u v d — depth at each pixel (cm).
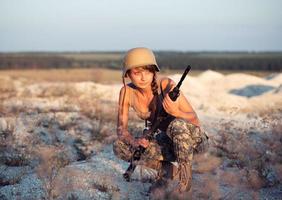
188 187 418
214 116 1087
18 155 587
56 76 3222
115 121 879
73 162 582
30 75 3456
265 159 552
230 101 1366
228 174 493
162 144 438
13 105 1095
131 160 450
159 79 439
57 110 1048
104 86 1814
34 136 709
